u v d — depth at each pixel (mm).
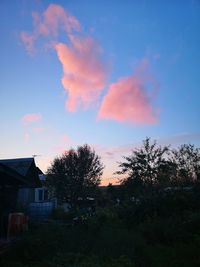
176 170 30172
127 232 14609
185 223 13297
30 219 18609
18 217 15016
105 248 11031
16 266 9070
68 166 40812
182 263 9156
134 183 31281
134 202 20578
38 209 24938
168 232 12602
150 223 14805
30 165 22953
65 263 9102
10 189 17922
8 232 14336
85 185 40844
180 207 16828
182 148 31203
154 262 9414
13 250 10148
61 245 11312
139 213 18047
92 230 15148
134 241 12242
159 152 31906
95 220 17781
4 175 15086
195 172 28141
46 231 13078
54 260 9391
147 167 31781
